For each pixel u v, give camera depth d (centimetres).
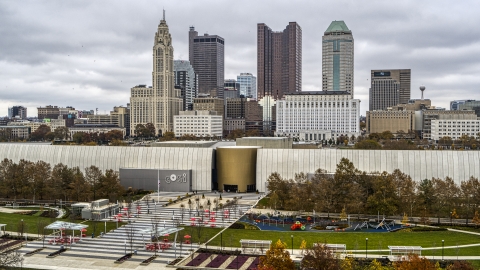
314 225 16538
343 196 17800
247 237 14950
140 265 12562
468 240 14400
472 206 16800
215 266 12300
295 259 12606
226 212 18500
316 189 18162
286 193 19388
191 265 12406
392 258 12444
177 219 16700
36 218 17650
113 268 12306
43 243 14300
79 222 17125
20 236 15100
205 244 14200
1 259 11888
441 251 13238
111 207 18250
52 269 12212
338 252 11819
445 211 16850
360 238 14725
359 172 18538
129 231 15775
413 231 15625
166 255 13312
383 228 16038
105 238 15088
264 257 10906
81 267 12381
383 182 17512
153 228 14362
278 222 16975
